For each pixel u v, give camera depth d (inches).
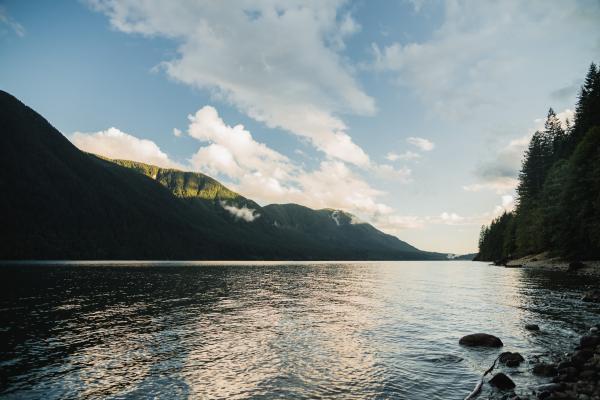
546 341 749.9
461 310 1172.5
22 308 1192.8
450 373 565.9
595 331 772.6
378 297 1558.8
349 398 472.1
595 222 2410.2
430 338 799.1
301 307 1270.9
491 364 606.9
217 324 969.5
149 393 494.9
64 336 828.6
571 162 2716.5
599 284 1702.8
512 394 466.6
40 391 502.9
